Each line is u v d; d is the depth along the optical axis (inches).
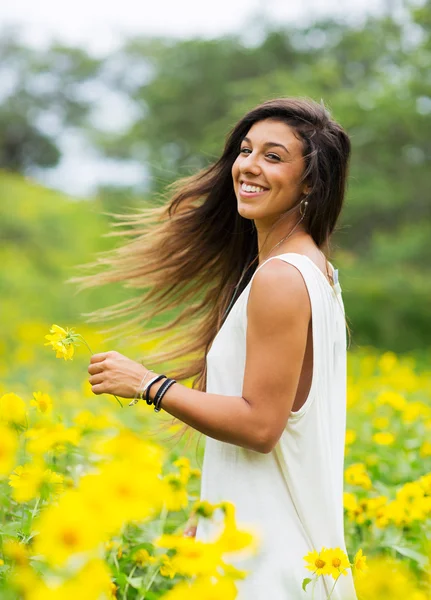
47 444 128.6
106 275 144.2
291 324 101.8
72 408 258.2
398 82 741.9
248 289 108.6
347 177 118.6
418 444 211.2
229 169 130.9
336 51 959.6
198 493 159.9
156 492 69.9
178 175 168.1
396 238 834.8
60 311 767.7
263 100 122.4
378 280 820.0
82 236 1026.7
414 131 738.8
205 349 134.2
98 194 1298.0
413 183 804.6
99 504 67.6
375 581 106.0
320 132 113.5
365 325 791.7
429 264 832.3
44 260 932.0
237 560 105.4
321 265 112.6
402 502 142.8
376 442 206.8
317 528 108.3
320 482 108.1
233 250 134.7
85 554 70.8
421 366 572.1
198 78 1142.3
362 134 766.5
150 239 140.7
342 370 115.0
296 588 103.3
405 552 131.3
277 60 1106.1
